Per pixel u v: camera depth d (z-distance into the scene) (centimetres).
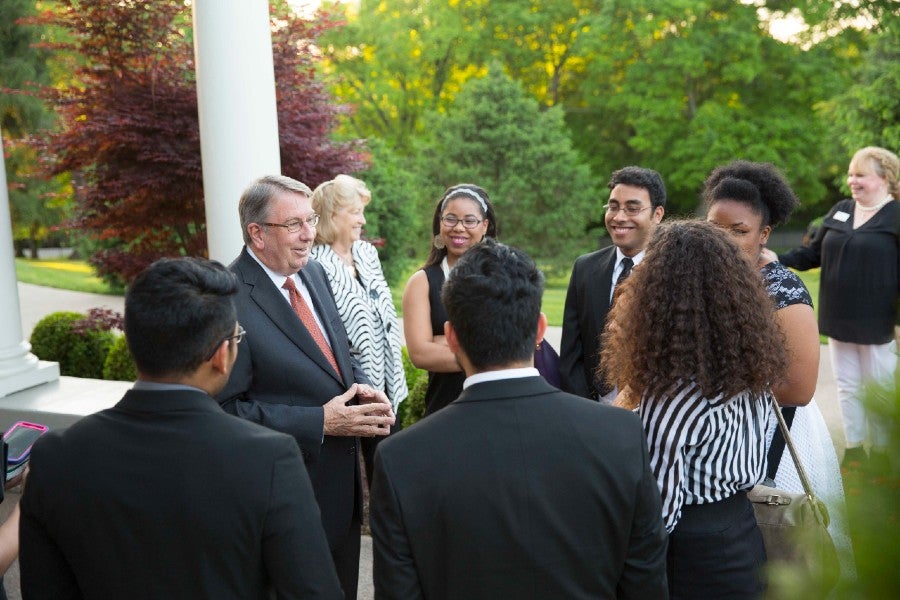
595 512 145
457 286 151
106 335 710
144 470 140
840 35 2138
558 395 152
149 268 151
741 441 181
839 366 492
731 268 181
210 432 144
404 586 142
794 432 259
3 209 487
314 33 683
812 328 236
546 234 1852
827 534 64
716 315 177
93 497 140
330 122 707
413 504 143
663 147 2227
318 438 239
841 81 2108
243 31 410
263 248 252
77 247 1812
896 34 1414
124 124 587
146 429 144
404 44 2400
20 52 1859
